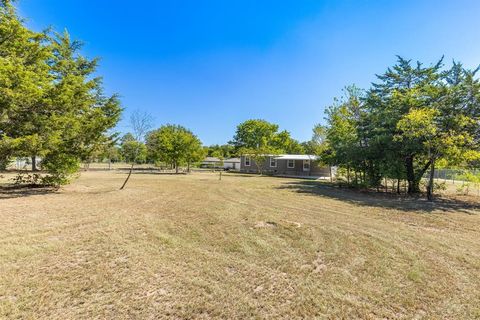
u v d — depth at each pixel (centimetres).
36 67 953
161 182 1587
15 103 778
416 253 412
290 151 4959
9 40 866
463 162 1100
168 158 2783
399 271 342
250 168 3512
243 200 939
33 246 388
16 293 257
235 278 311
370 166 1402
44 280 286
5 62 759
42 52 943
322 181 2108
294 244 441
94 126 980
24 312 227
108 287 278
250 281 304
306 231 526
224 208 761
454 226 609
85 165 3422
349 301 266
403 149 1159
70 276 298
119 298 257
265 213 702
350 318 238
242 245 429
